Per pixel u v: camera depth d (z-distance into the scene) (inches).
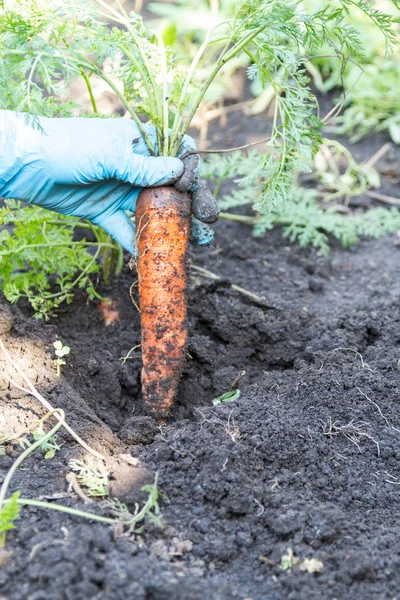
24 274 36.4
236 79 57.8
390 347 36.5
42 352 34.3
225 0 59.6
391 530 29.2
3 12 31.7
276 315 38.5
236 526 29.1
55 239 36.6
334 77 55.7
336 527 28.8
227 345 37.0
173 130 32.6
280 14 31.1
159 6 59.8
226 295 38.9
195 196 32.8
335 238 45.6
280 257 43.6
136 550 27.8
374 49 56.2
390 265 43.7
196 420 32.6
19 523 28.3
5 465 30.3
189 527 29.0
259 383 34.4
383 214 46.1
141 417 32.6
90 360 34.8
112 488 29.5
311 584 27.5
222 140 51.5
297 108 32.3
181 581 27.0
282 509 29.3
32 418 31.9
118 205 34.1
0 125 31.9
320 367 34.9
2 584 26.5
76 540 27.5
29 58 30.6
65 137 32.2
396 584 27.5
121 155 32.2
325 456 31.5
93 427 32.0
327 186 48.8
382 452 31.8
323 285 41.8
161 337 32.9
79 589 26.4
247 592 27.3
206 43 33.1
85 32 32.6
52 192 33.3
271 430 31.7
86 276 37.2
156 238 32.4
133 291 38.7
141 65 33.3
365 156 51.2
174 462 30.6
